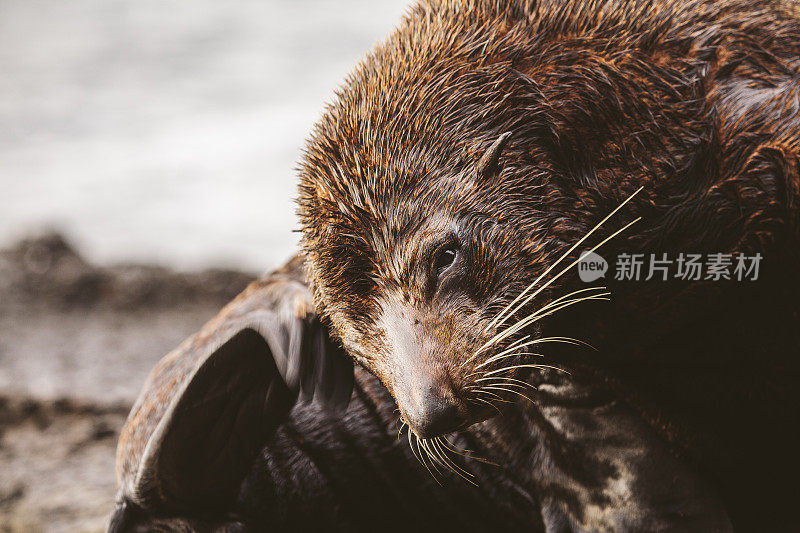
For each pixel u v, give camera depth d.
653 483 3.54
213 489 3.62
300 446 3.66
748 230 3.44
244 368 3.54
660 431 3.55
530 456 3.61
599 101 3.45
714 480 3.57
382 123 3.45
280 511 3.66
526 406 3.60
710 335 3.49
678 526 3.53
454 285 3.41
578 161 3.44
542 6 3.48
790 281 3.45
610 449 3.55
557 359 3.52
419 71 3.46
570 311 3.47
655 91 3.45
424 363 3.40
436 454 3.64
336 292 3.45
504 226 3.42
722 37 3.47
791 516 3.59
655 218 3.45
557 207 3.43
